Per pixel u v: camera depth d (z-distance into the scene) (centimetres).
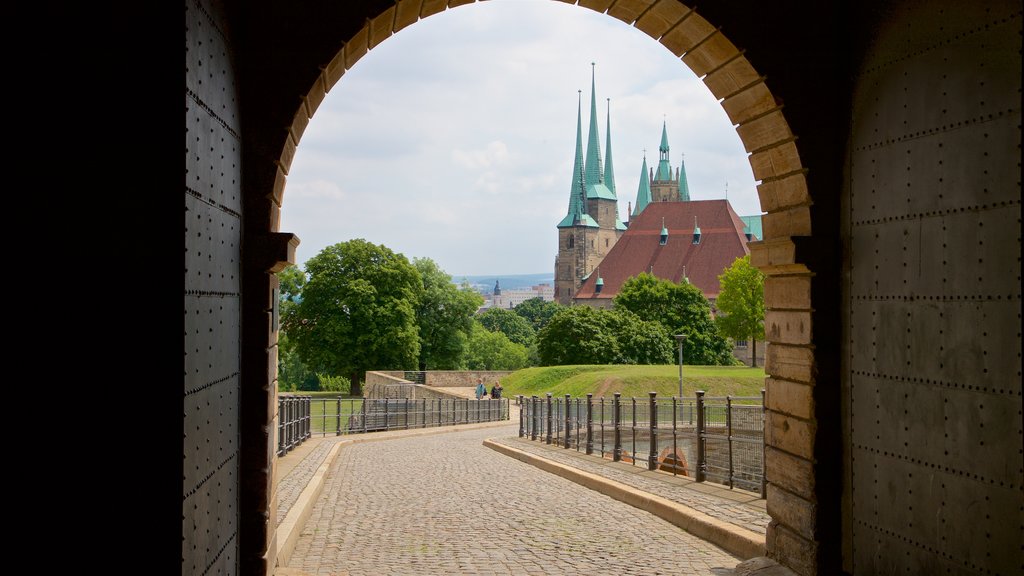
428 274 9475
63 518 514
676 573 896
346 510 1345
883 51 752
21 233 516
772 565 877
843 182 820
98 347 518
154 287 518
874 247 759
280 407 2070
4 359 513
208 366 595
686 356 10269
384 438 3262
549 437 2602
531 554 995
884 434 738
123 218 520
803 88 827
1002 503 585
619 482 1527
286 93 756
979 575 609
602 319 9425
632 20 901
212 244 611
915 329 692
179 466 516
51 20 519
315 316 7981
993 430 595
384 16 783
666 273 15100
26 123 518
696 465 1459
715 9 820
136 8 521
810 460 819
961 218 633
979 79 614
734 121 919
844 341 809
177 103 521
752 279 9506
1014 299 575
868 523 762
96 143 519
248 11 755
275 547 841
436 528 1177
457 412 4391
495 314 15175
